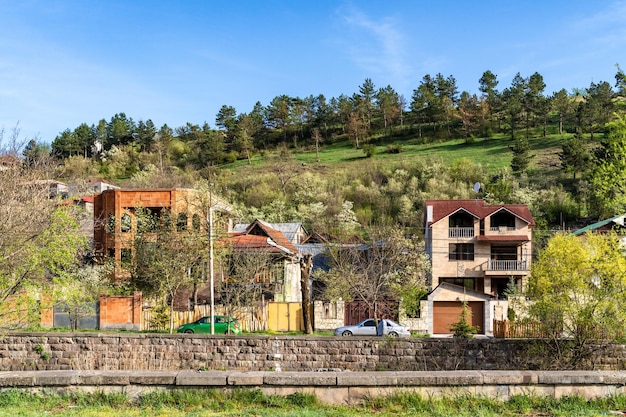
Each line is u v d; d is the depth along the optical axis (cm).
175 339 2511
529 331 2512
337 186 8894
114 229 4322
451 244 4962
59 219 2362
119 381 964
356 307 3706
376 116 14300
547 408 920
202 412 888
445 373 978
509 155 10119
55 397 952
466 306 3569
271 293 4100
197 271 3712
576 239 2275
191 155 12094
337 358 2452
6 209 2303
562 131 11294
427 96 13150
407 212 7338
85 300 2992
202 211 4072
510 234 4934
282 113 14288
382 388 949
